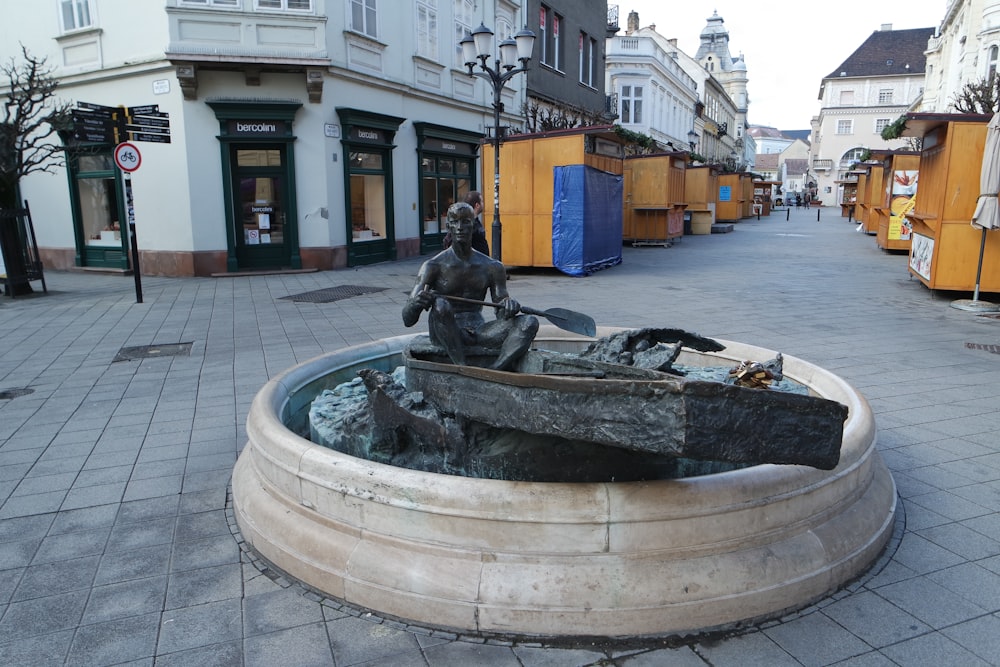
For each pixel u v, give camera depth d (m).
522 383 3.19
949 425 5.67
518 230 16.41
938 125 11.90
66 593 3.46
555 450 3.51
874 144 86.19
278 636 3.08
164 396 6.87
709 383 2.51
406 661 2.90
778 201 87.19
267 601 3.36
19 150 13.64
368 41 17.22
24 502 4.51
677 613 3.00
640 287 14.23
